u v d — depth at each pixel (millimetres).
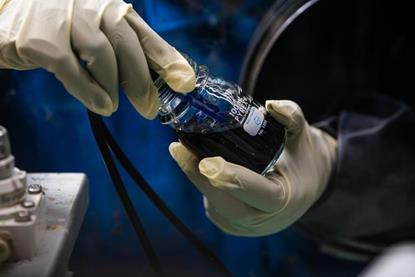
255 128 757
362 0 1245
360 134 1149
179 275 1562
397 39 1285
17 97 1465
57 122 1500
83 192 799
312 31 1269
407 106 1248
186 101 730
